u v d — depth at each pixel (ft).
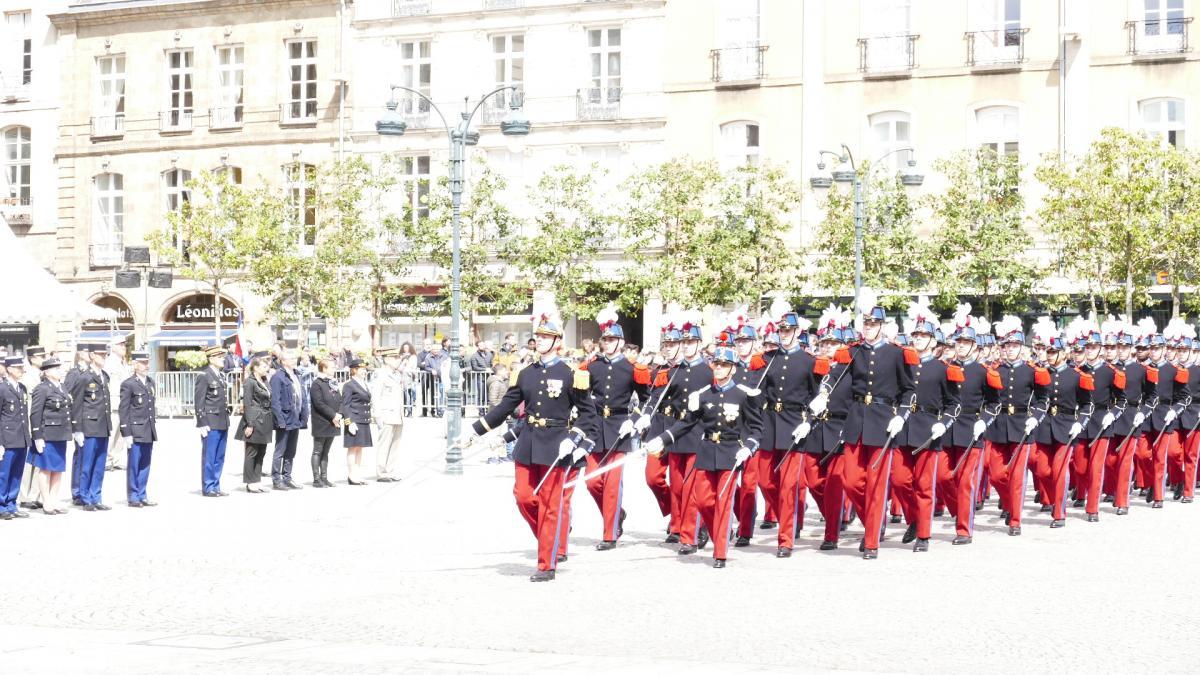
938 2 142.72
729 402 46.60
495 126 156.97
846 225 129.70
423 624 36.24
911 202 132.46
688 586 42.63
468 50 158.10
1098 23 137.39
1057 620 36.76
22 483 69.15
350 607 38.81
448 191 148.87
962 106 142.00
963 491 53.72
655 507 65.57
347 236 148.56
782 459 50.01
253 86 166.20
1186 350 71.00
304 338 149.89
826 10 146.00
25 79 176.76
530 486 44.04
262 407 72.90
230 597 40.55
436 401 124.88
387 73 161.27
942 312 136.05
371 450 99.45
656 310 149.18
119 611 38.45
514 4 155.94
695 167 136.26
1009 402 57.62
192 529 56.65
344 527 57.06
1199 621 36.60
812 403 49.80
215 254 149.89
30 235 176.14
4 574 45.09
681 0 150.51
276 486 74.28
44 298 102.99
